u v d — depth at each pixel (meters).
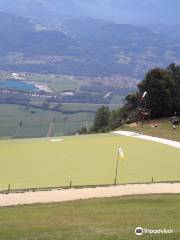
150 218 34.69
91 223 32.94
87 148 71.06
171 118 98.00
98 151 68.75
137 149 70.56
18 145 73.75
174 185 51.72
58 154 66.88
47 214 37.00
